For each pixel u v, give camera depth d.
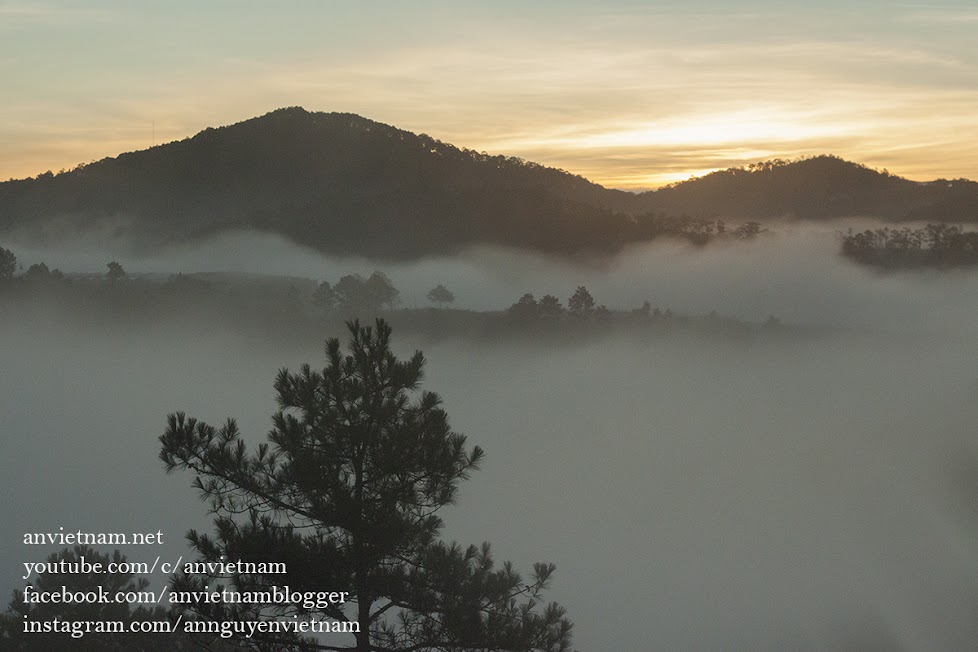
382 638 16.92
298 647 16.34
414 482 17.00
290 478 16.33
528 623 16.58
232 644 16.25
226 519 16.69
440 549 16.62
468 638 16.08
